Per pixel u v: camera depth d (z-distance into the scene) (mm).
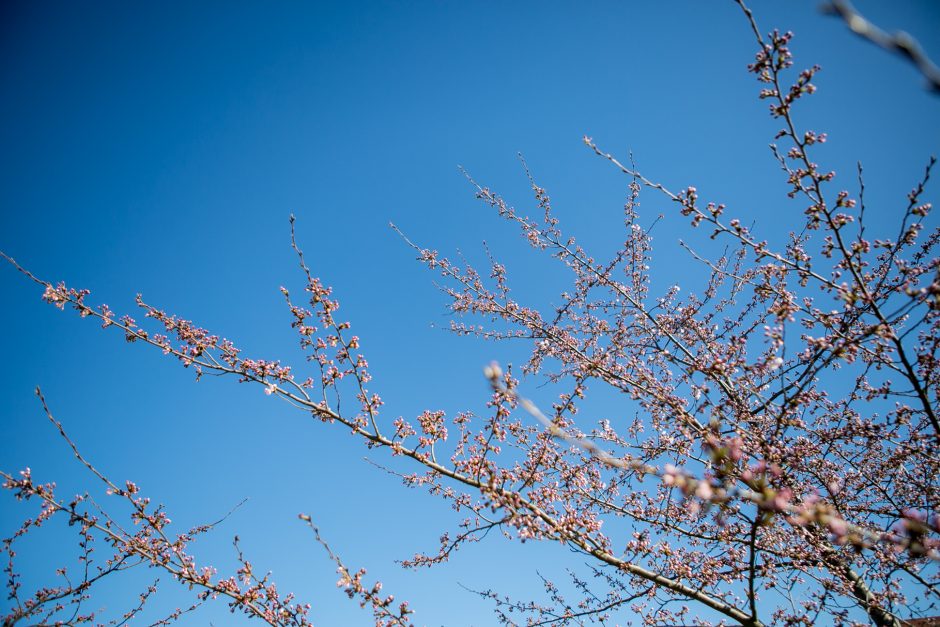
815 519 2322
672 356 5941
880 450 5613
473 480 4797
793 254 5406
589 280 7324
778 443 4625
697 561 5719
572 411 5121
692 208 4359
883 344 4316
